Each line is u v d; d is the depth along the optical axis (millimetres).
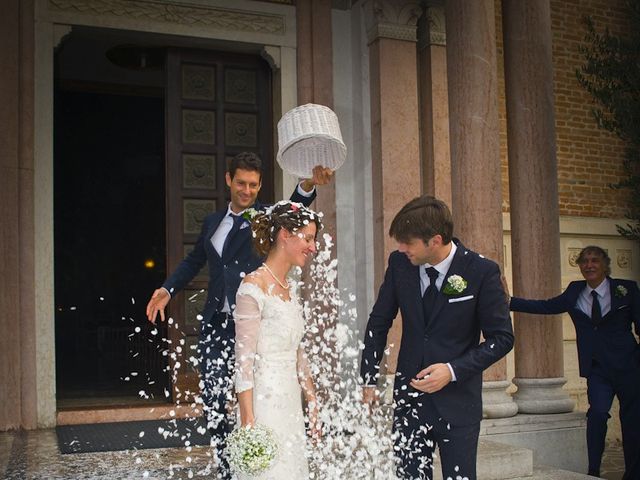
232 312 3855
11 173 6348
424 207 3113
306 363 3312
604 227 9008
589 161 9070
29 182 6418
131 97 15766
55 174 15609
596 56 9164
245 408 2883
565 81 9031
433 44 7738
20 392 6258
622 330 5902
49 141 6551
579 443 6273
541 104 6617
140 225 16156
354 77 7773
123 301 16047
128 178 16047
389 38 7531
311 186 3820
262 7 7375
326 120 3584
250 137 7582
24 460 4781
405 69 7578
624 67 9062
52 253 6523
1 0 6414
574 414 6363
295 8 7535
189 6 7078
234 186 3932
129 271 16125
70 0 6652
